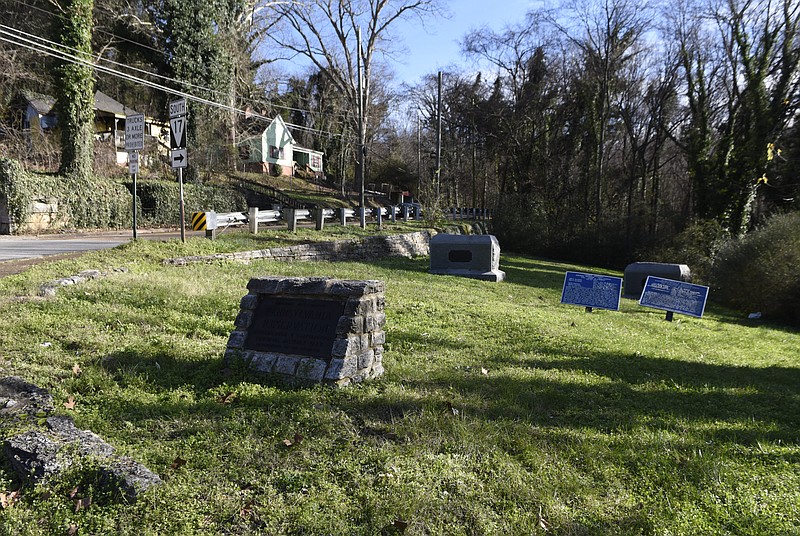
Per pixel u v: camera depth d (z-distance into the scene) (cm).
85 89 1992
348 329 458
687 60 2898
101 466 298
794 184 2656
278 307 494
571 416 444
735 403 533
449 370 545
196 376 470
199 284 884
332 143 5534
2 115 2734
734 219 2655
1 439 322
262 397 421
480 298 1116
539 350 689
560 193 3584
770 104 2542
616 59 3247
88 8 1984
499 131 3847
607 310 1216
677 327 1085
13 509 268
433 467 331
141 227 2230
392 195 5534
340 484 312
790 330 1391
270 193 3422
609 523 287
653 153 3741
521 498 305
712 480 339
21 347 509
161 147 3481
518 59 3734
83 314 643
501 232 3203
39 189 1839
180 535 259
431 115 4831
